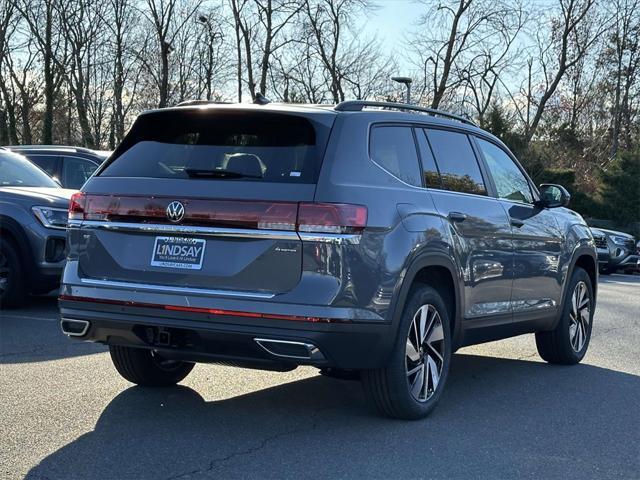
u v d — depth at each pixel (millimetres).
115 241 4797
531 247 6434
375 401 4961
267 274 4391
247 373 6367
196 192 4570
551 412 5531
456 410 5469
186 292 4488
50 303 9852
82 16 39188
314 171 4477
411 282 4793
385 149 5023
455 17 40844
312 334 4289
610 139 47281
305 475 4051
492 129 37688
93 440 4531
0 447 4367
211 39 41375
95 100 41375
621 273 22047
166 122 5039
